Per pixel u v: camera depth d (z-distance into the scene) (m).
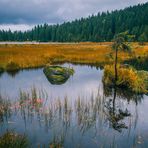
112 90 16.61
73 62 33.06
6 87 17.02
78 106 11.55
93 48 49.28
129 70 17.23
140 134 9.26
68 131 9.27
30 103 12.40
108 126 9.91
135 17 111.88
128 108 12.46
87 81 19.89
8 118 10.47
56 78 19.50
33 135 8.83
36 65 27.48
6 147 7.27
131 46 16.88
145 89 15.81
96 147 8.09
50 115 10.69
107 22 116.31
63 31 134.62
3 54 31.64
